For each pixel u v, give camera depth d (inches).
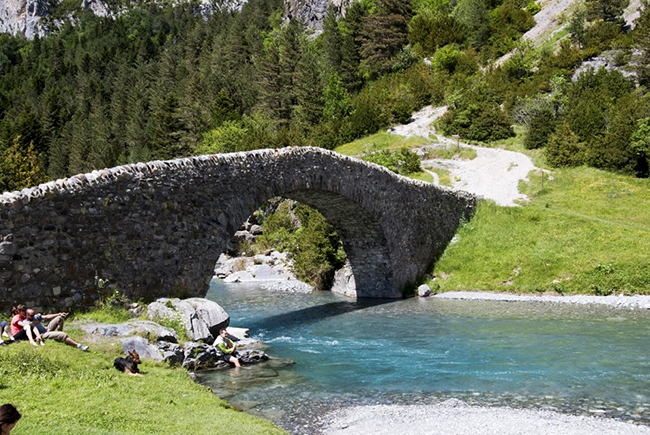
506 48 3435.0
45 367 434.3
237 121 2755.9
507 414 461.4
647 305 986.1
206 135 2529.5
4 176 1517.0
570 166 1831.9
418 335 814.5
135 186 705.6
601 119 1980.8
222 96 2942.9
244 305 1162.6
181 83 4175.7
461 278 1243.2
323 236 1396.4
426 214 1283.2
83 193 654.5
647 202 1483.8
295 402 502.0
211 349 631.2
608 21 3043.8
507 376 584.7
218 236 791.1
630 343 720.3
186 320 659.4
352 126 2539.4
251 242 1902.1
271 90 3211.1
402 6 3937.0
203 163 783.1
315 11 5772.6
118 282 678.5
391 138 2397.9
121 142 3538.4
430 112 2778.1
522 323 876.6
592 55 2770.7
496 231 1347.2
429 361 657.6
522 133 2304.4
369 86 3412.9
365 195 1071.0
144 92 4274.1
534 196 1611.7
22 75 5905.5
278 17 6151.6
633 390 525.3
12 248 586.9
